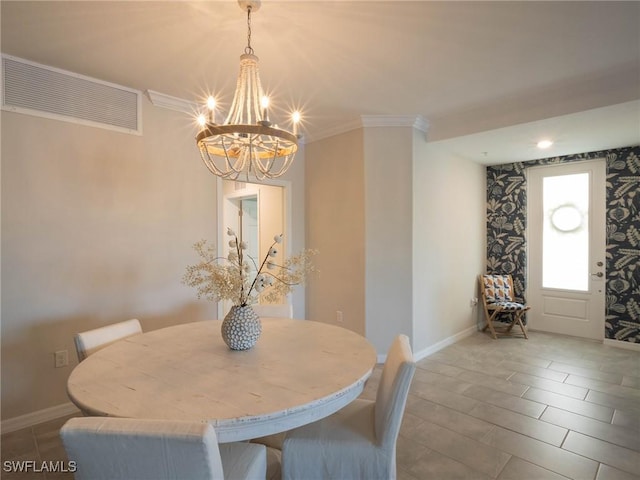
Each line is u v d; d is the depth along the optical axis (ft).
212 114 5.79
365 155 11.93
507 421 8.06
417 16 6.42
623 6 6.18
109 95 9.05
